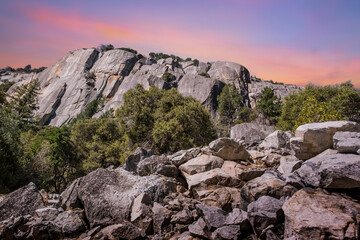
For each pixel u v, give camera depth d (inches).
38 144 992.9
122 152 1063.0
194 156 305.9
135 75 3905.0
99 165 1158.3
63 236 182.5
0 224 174.9
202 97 3346.5
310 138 266.1
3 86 5305.1
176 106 1076.5
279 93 3971.5
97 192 214.1
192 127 983.6
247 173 245.4
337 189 173.6
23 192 211.6
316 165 199.9
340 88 1100.5
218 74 4205.2
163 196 237.1
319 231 137.4
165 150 959.0
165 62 4658.0
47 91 4402.1
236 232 163.3
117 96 3752.5
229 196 218.4
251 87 4116.6
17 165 717.9
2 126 732.7
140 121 1041.5
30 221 184.1
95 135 1321.4
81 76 4293.8
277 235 159.6
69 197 228.7
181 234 181.5
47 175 839.7
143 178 248.4
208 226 171.6
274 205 172.9
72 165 1195.9
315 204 155.0
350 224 134.2
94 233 184.4
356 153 199.3
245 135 613.0
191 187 240.5
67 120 3688.5
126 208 206.2
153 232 189.3
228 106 2561.5
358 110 1021.2
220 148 297.4
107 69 4315.9
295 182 196.1
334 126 256.1
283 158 310.7
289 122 1098.7
